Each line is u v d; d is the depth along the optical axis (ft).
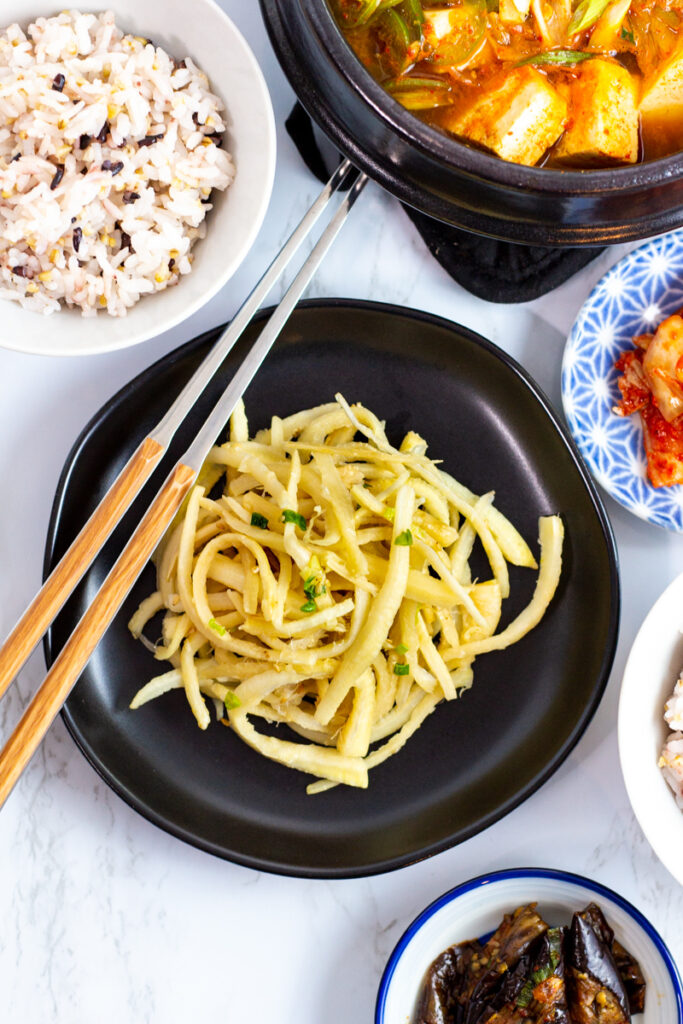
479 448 2.08
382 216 2.09
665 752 2.00
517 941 1.98
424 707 2.06
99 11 1.92
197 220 1.93
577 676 2.05
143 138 1.90
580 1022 1.96
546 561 2.06
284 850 2.04
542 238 1.85
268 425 2.07
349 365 2.07
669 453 2.05
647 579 2.11
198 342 1.98
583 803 2.10
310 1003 2.09
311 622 1.97
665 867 2.06
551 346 2.12
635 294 2.07
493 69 1.80
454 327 2.03
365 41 1.82
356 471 2.02
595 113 1.79
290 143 2.07
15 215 1.89
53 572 1.85
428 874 2.10
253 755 2.06
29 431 2.07
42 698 1.84
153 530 1.88
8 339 1.89
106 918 2.08
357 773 2.02
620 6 1.79
